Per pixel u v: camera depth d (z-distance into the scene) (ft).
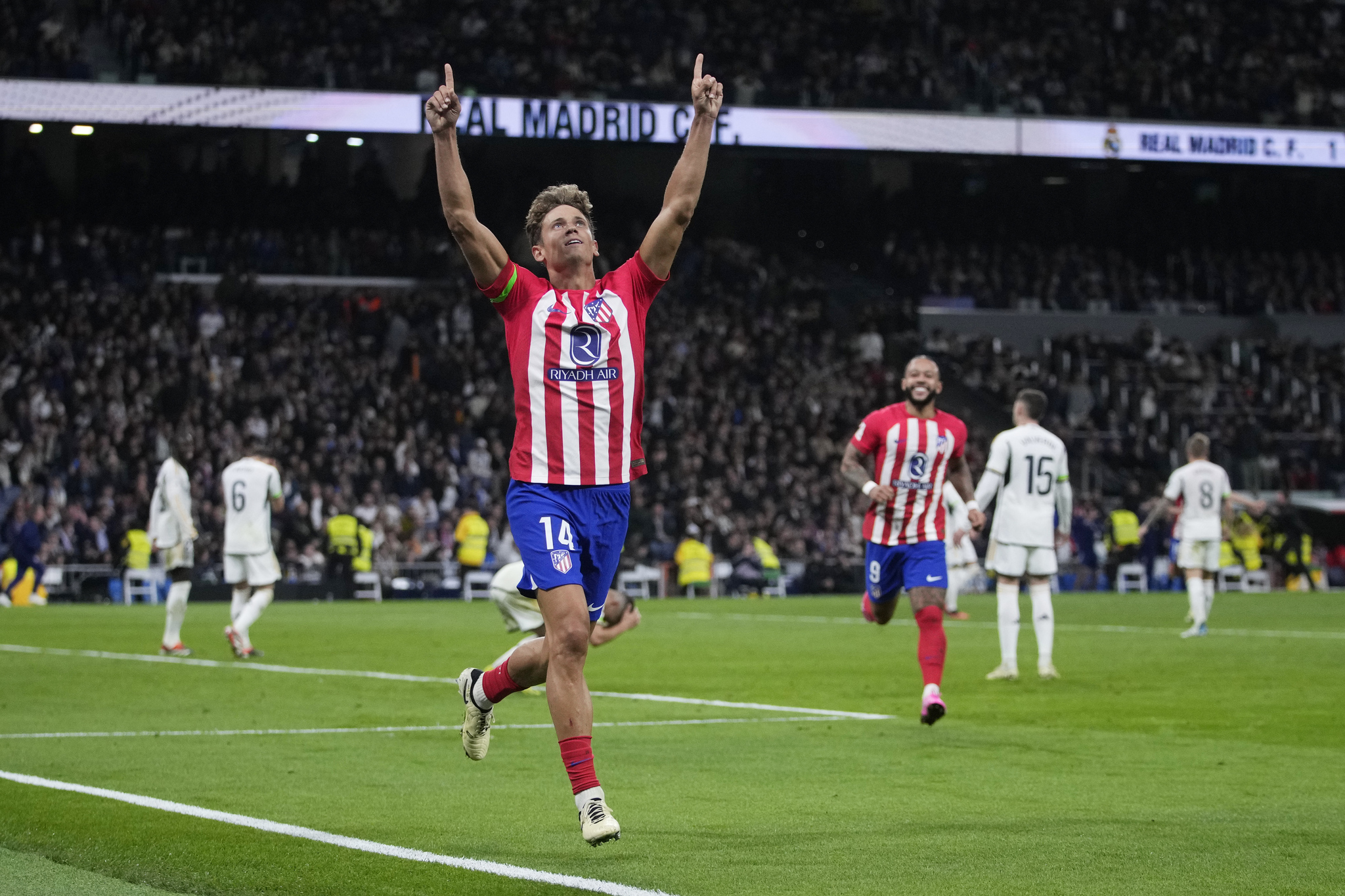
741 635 110.52
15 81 179.83
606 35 220.84
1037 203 262.47
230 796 40.27
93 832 34.96
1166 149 222.07
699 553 182.09
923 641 56.75
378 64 200.64
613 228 246.27
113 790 41.06
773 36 228.22
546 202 34.09
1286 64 238.07
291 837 34.42
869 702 65.51
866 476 59.00
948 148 213.05
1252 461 226.38
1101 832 35.42
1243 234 267.80
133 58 184.55
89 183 224.74
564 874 30.63
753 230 257.55
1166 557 201.67
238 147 231.91
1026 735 53.78
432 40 208.64
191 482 181.68
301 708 62.34
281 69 190.39
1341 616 134.21
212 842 33.88
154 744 50.70
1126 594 185.78
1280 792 41.45
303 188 232.12
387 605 163.12
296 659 88.53
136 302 207.21
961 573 124.77
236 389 199.41
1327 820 37.11
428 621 130.62
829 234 258.57
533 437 32.89
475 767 45.62
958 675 78.59
